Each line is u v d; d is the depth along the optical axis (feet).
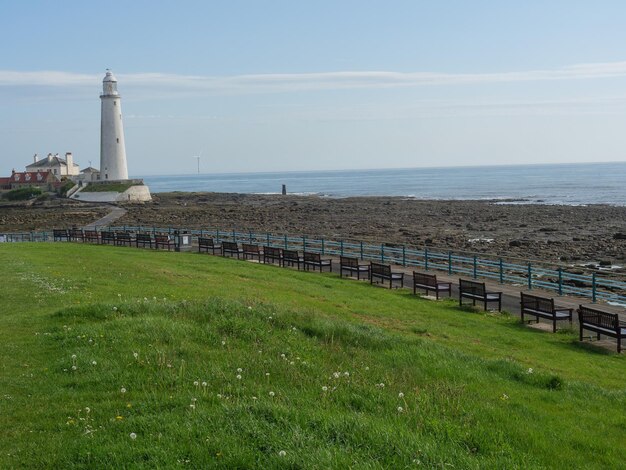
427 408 32.63
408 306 77.10
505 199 420.77
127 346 42.22
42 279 75.51
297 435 26.68
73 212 334.85
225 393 33.14
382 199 454.40
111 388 34.73
